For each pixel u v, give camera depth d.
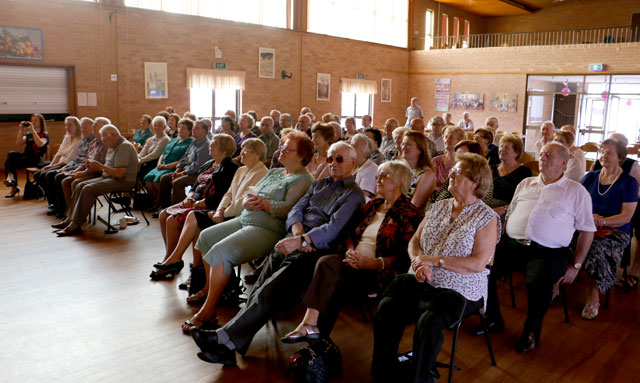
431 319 2.33
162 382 2.57
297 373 2.58
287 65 14.53
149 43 11.56
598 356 2.93
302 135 3.40
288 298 2.88
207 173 4.46
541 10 20.67
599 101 14.38
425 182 3.21
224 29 12.88
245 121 6.96
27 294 3.69
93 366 2.71
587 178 3.82
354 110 16.92
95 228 5.54
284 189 3.36
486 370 2.75
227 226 3.46
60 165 6.52
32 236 5.19
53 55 10.23
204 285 3.62
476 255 2.40
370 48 16.91
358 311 3.50
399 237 2.77
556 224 3.10
